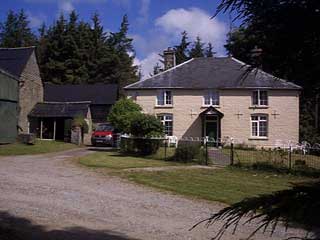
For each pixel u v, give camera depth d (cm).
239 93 3853
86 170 1891
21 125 3931
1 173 1700
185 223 948
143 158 2498
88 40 7288
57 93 5197
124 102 3172
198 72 4038
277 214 263
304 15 263
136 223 941
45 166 2012
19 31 8212
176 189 1412
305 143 2453
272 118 3794
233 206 285
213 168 2044
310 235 256
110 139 3809
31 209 1053
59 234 824
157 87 3934
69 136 4119
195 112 3903
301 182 272
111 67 7438
